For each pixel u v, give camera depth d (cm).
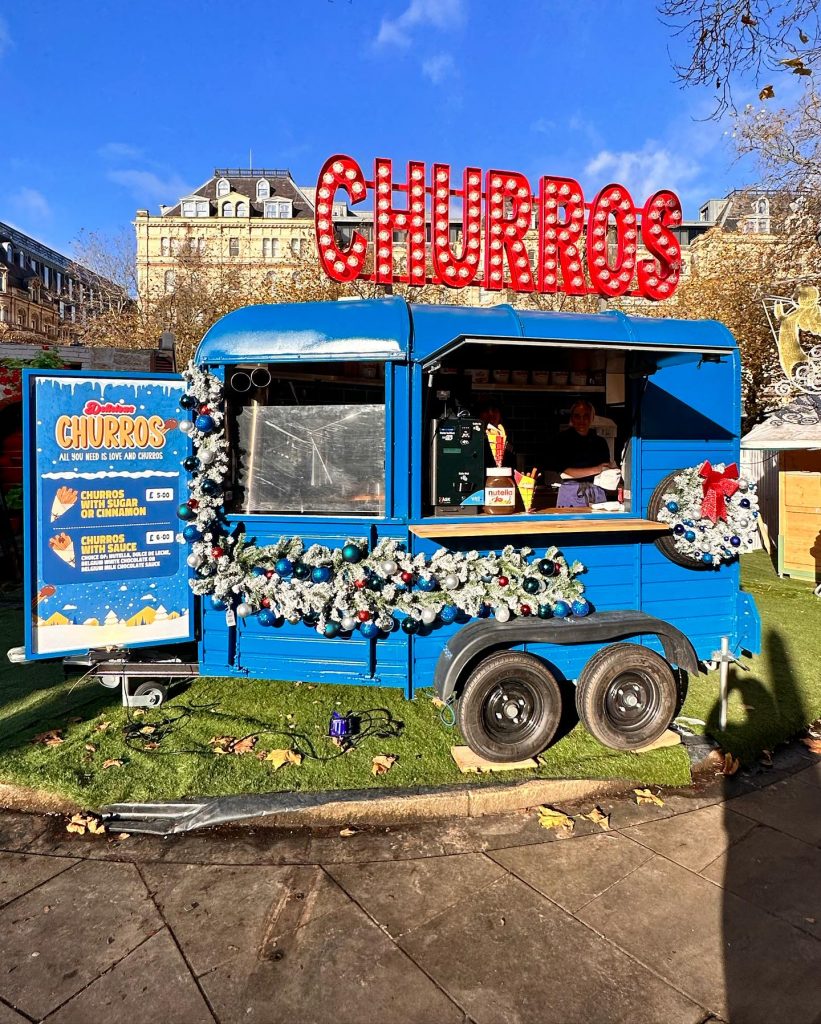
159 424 439
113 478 430
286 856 323
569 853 326
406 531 424
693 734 449
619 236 762
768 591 898
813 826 352
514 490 470
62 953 260
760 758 429
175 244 5134
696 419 487
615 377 516
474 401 534
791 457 997
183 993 240
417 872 310
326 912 282
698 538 457
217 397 434
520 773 387
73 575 426
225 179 5475
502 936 268
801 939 267
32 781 374
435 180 712
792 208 1416
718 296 1662
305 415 442
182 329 2039
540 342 361
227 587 427
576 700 424
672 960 255
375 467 434
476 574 422
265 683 517
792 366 920
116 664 460
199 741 423
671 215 768
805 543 984
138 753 406
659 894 295
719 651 475
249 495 448
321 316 429
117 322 2139
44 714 469
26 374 411
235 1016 230
